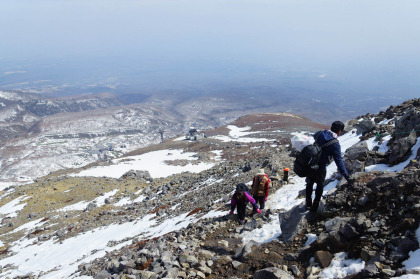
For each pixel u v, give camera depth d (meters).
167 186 42.31
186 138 134.00
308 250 7.32
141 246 12.51
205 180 35.03
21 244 35.72
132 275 8.18
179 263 8.51
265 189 11.62
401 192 7.06
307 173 7.73
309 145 7.62
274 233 9.29
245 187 11.45
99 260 16.31
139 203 39.88
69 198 51.25
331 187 10.76
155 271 8.22
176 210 24.84
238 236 10.07
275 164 19.36
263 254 7.99
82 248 25.08
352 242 6.73
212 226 11.57
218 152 91.62
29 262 27.70
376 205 7.39
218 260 8.50
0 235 40.53
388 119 17.70
